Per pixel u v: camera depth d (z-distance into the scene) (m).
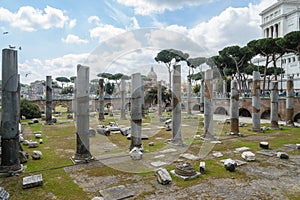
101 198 5.04
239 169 7.35
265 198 5.32
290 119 17.70
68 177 6.69
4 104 6.94
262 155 9.09
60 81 66.31
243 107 26.23
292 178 6.57
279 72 39.94
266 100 23.41
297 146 10.15
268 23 51.94
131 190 5.75
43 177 6.68
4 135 6.94
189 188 5.87
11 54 6.99
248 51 30.05
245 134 14.02
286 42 24.12
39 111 24.25
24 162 8.09
